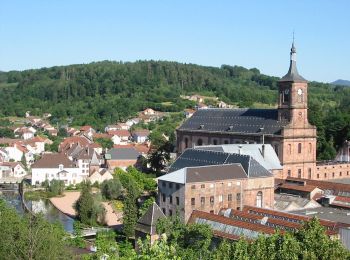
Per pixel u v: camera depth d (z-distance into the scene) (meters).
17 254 73.81
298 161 173.38
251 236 102.94
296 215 113.75
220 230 110.44
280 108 174.62
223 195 131.38
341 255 61.50
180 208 126.88
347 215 125.06
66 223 155.62
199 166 136.75
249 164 137.62
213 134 195.88
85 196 153.50
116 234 135.12
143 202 152.50
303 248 62.56
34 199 197.12
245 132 182.88
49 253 74.81
